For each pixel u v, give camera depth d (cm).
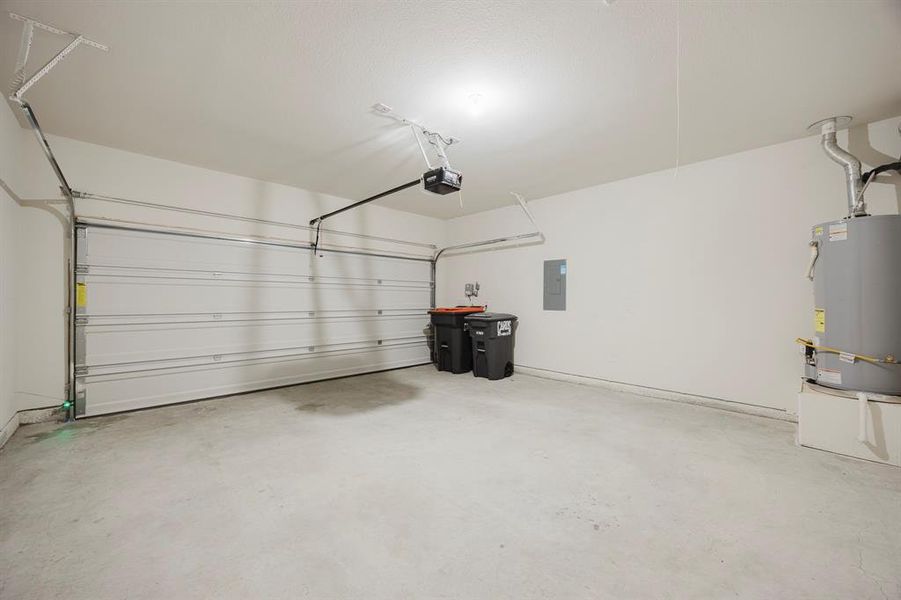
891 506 200
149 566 155
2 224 286
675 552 164
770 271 355
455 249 676
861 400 258
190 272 414
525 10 195
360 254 573
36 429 320
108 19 202
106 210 366
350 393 453
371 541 172
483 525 185
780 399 349
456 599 138
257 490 219
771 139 344
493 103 288
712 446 285
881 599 138
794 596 139
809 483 226
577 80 258
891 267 257
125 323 374
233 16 200
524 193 524
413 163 413
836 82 255
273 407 392
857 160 291
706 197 395
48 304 338
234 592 142
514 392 455
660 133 335
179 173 410
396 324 623
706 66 241
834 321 278
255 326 463
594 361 485
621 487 222
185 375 409
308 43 222
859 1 185
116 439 299
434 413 370
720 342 384
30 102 288
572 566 156
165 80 260
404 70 248
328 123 321
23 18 192
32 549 166
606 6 192
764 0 186
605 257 475
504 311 596
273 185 481
